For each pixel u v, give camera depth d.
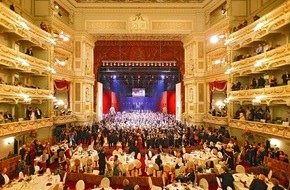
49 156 17.84
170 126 29.20
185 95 33.53
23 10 22.25
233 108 24.23
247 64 21.12
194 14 30.61
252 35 20.44
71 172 15.04
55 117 24.17
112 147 21.98
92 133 24.20
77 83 30.14
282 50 16.44
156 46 34.19
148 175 15.91
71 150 18.61
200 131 24.22
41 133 23.44
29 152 16.81
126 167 15.55
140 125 31.61
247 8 24.59
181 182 12.66
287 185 11.80
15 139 19.61
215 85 27.61
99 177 13.91
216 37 26.23
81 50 30.14
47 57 24.20
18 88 17.84
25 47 22.84
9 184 11.62
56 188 11.80
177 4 29.98
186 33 30.75
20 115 21.95
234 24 24.62
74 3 29.52
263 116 19.58
